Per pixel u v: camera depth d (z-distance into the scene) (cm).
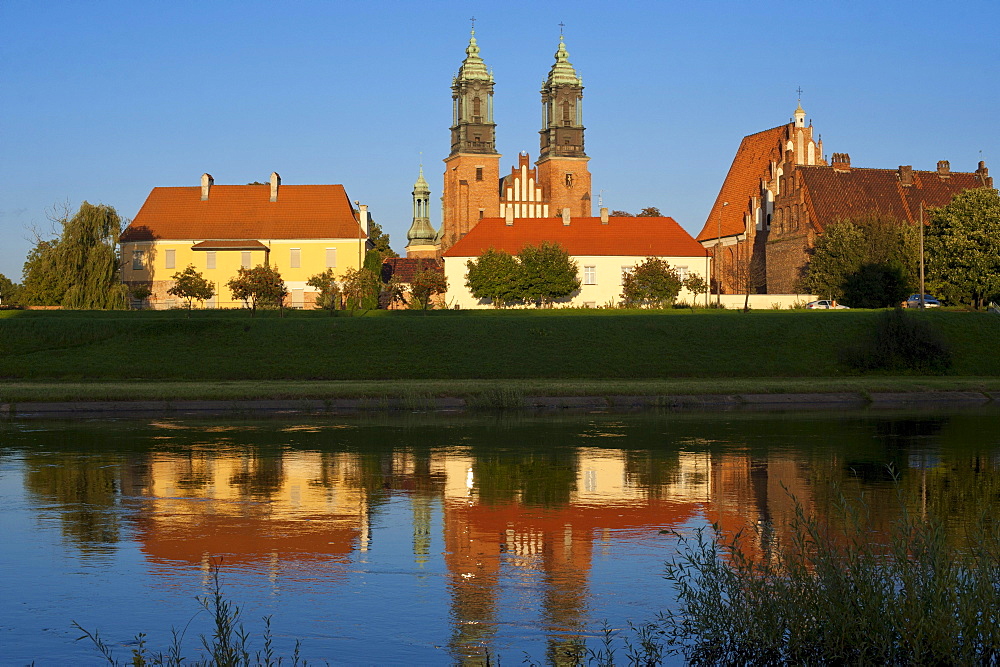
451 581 1517
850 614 1130
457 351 5956
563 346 6034
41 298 8775
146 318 6406
